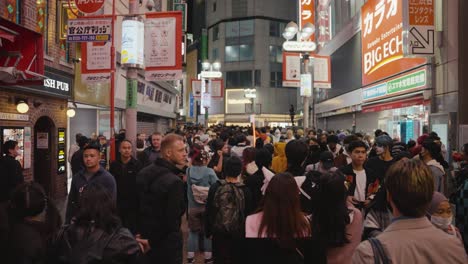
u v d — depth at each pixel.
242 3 60.78
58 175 12.52
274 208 3.32
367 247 2.04
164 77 10.20
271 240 3.33
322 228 3.35
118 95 18.09
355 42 25.06
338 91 29.45
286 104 60.78
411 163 2.10
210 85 36.53
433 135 7.96
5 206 2.89
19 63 7.61
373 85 20.58
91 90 14.33
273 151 7.71
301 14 32.72
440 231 2.06
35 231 2.85
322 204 3.38
